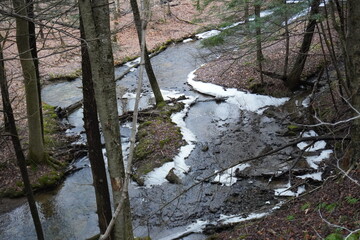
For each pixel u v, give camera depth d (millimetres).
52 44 21344
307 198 8039
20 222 10352
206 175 11438
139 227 9523
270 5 12094
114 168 5941
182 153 12719
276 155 11898
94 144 6711
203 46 13992
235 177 11094
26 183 7527
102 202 7008
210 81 18781
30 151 12102
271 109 15484
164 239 8852
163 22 30078
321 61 17781
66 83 20406
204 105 16781
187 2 34844
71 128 15414
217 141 13477
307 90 16422
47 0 6832
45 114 15930
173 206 10188
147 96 17969
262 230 7164
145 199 10695
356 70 6906
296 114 14469
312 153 11469
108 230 2338
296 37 20609
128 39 26750
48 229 10039
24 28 10023
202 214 9703
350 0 6656
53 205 11031
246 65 19156
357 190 6586
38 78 12016
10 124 7184
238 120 15055
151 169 11898
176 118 15297
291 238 6285
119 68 22422
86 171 12750
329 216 6352
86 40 5105
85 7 5223
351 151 7410
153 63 23000
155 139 13328
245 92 17141
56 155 13031
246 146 12859
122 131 14719
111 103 5742
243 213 8875
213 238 8039
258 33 13094
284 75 16891
